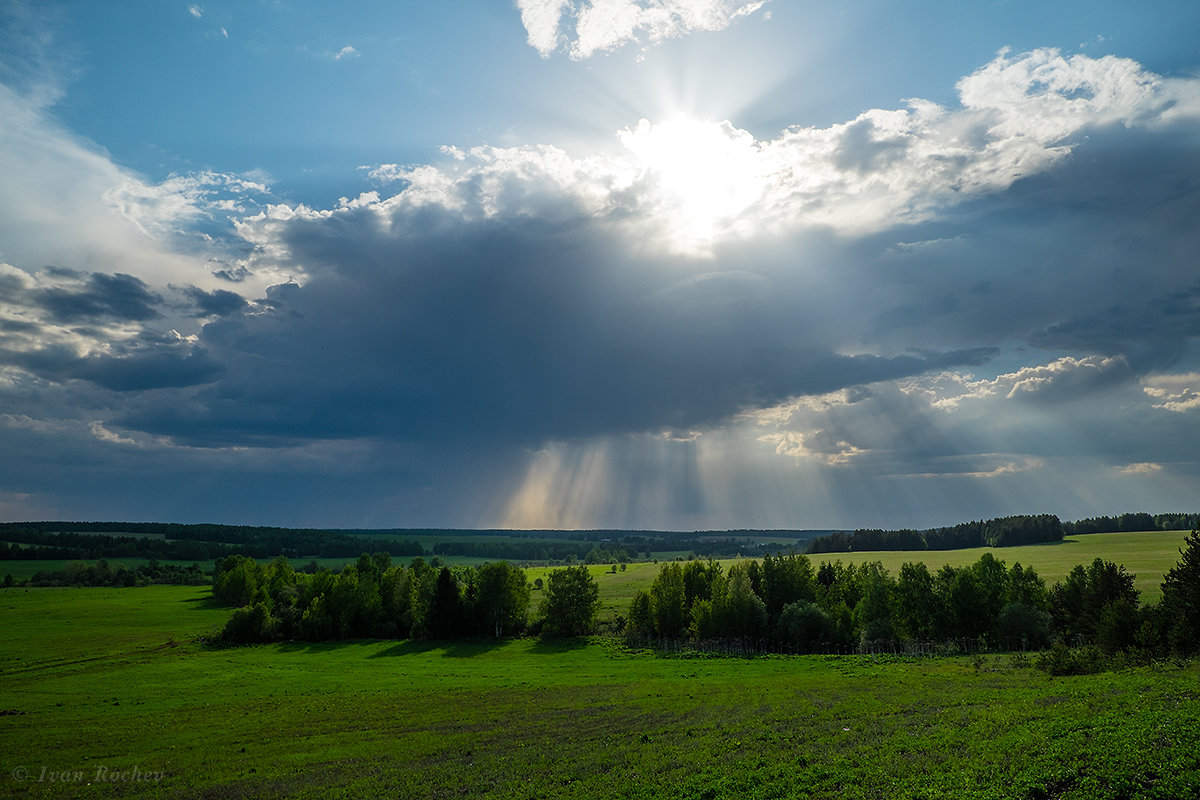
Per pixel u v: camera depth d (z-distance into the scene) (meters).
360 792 38.81
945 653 100.44
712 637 122.44
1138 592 97.62
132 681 89.38
